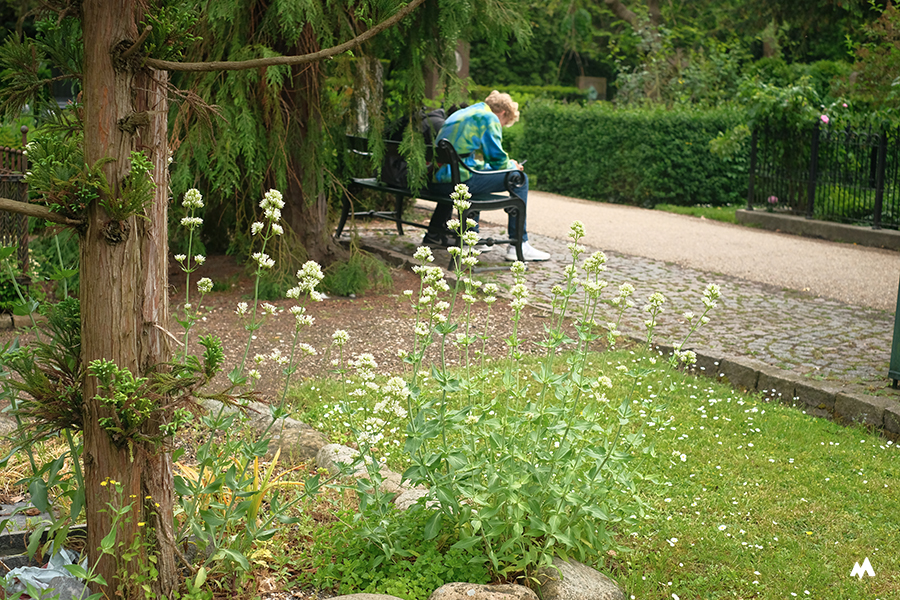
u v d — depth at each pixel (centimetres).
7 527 286
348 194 820
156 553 253
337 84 780
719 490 390
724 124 1559
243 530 281
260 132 727
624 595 292
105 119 228
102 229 230
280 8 657
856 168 1229
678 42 2616
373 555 294
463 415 288
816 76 1814
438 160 872
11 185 634
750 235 1202
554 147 1753
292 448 387
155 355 244
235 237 831
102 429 240
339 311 713
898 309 514
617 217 1373
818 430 473
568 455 299
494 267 887
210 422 279
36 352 252
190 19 237
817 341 639
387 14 289
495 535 284
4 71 244
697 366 586
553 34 3119
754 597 301
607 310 728
